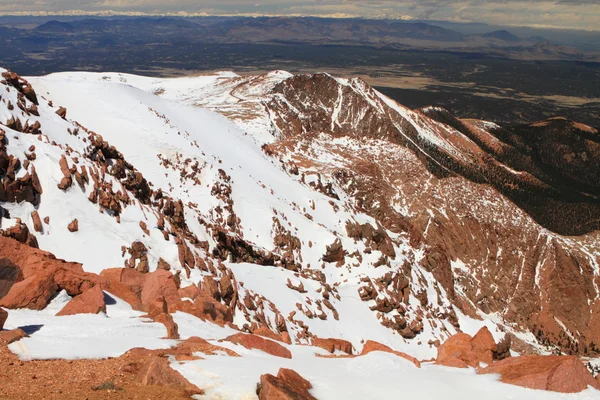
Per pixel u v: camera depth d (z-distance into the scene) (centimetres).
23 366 1655
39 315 2289
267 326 4497
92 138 5784
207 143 9112
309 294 5950
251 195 7819
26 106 5316
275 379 1556
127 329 2206
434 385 1780
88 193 4559
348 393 1661
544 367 1803
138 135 7756
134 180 5762
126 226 4553
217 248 6291
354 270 7450
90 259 4012
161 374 1612
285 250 7131
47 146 4606
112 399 1461
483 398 1672
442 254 10825
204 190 7325
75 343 1911
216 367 1745
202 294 3200
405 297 7456
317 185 10831
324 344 2662
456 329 8112
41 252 2867
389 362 2070
